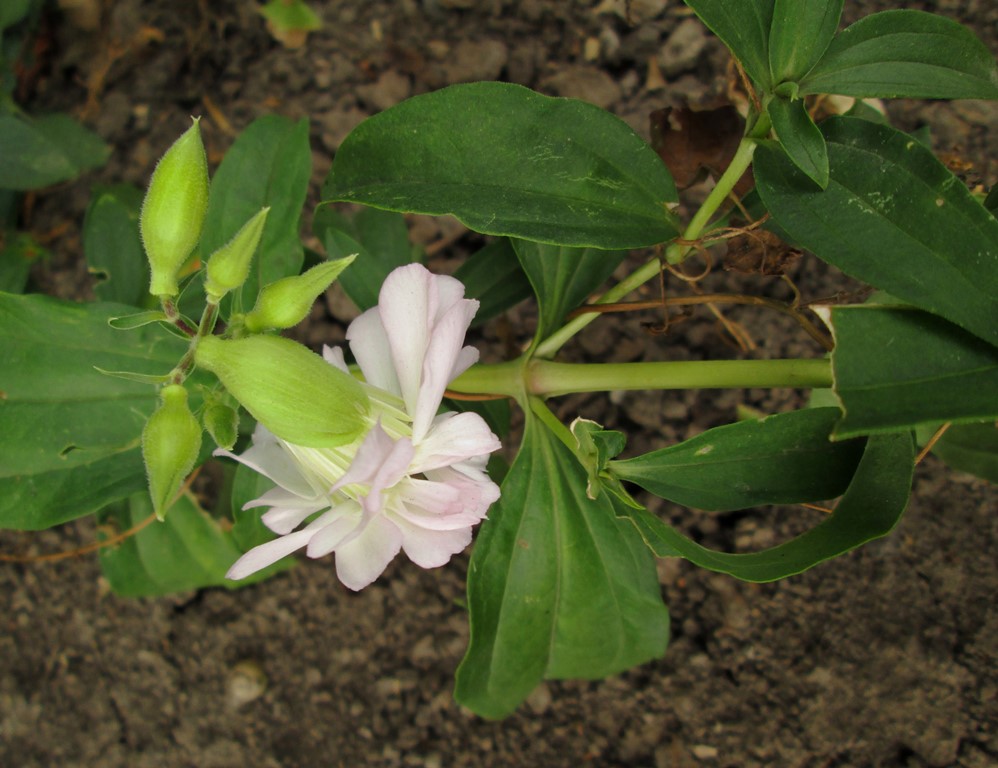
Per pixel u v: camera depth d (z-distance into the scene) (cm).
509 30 25
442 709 22
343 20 25
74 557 23
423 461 12
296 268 16
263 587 23
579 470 16
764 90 13
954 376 12
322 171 25
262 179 16
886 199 13
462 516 12
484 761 22
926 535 21
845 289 22
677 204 14
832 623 21
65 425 15
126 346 15
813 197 13
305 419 12
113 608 23
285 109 25
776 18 13
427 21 25
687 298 16
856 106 19
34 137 20
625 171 14
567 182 14
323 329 24
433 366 11
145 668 23
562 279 17
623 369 16
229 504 20
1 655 23
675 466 14
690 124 19
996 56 23
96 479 15
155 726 23
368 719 22
